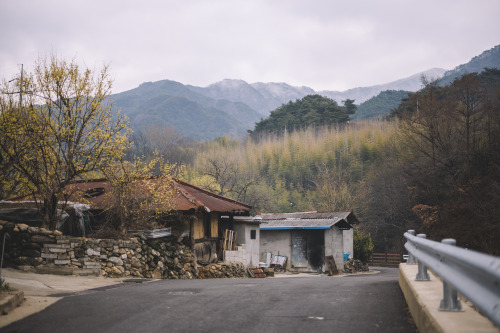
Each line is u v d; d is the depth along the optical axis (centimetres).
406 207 5769
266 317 661
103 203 1950
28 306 786
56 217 1623
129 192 1862
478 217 3734
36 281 1234
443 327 406
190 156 11962
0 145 1555
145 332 577
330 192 6059
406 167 5556
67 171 1666
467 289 363
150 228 1922
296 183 10588
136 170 1930
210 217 2375
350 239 3997
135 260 1695
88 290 1155
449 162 4656
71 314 712
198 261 2202
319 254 3347
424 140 5266
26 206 1742
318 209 6262
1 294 786
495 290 310
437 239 4003
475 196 3944
